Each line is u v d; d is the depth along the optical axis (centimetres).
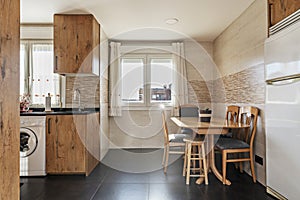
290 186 223
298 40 208
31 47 419
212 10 350
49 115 331
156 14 364
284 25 238
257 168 304
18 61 114
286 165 229
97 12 352
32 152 328
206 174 295
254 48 317
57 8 337
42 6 329
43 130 330
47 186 291
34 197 258
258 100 305
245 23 349
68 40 357
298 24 209
